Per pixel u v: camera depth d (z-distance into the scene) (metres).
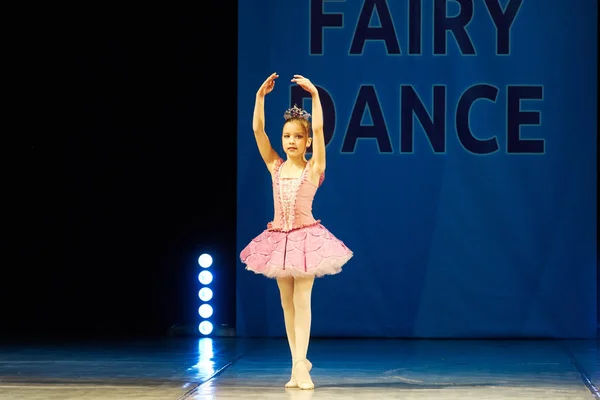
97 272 13.59
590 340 12.38
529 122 12.58
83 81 13.36
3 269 13.66
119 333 13.27
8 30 13.33
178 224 13.42
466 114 12.61
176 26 13.19
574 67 12.56
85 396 7.68
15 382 8.53
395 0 12.68
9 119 13.48
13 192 13.59
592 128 12.54
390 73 12.66
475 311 12.54
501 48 12.61
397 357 10.56
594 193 12.50
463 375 9.09
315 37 12.70
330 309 12.62
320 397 7.63
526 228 12.55
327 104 12.69
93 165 13.47
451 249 12.56
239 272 12.67
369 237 12.61
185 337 12.73
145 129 13.38
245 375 9.01
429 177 12.60
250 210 12.66
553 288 12.51
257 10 12.72
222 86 13.23
